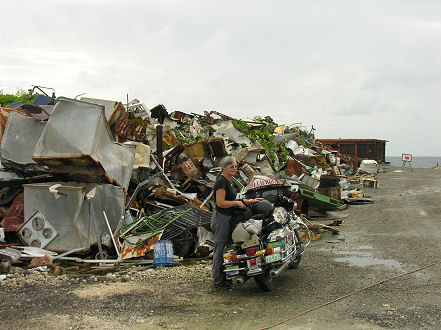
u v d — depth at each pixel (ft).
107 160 29.30
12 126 30.25
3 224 28.12
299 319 16.94
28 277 22.39
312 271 24.48
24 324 16.26
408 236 34.37
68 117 27.86
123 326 16.22
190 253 29.55
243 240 19.89
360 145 148.56
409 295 19.63
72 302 18.88
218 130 59.16
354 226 40.42
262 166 55.21
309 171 60.85
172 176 39.75
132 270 24.88
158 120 57.98
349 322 16.47
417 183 84.23
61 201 27.37
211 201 37.22
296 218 25.40
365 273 23.75
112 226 28.68
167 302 19.11
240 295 20.27
